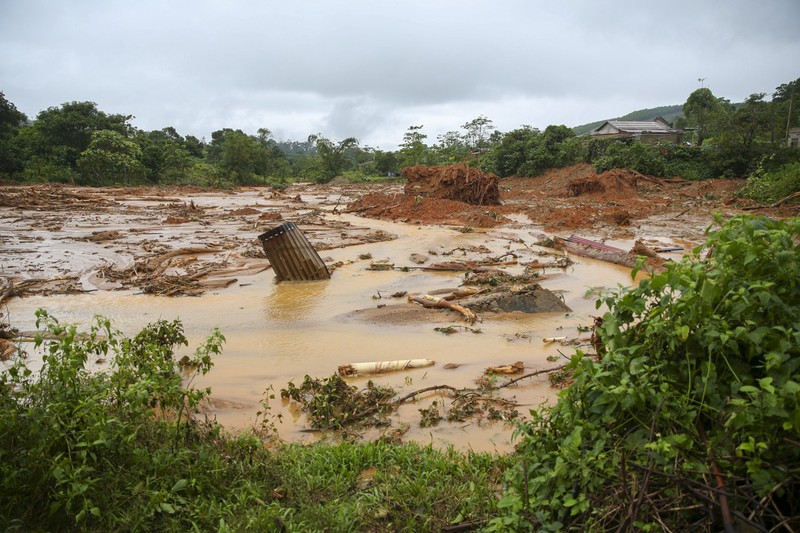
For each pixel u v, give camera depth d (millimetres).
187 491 4516
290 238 15188
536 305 12016
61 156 61094
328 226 27109
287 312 12234
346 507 4652
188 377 8430
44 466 4180
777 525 2926
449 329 10648
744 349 3637
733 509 3076
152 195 48344
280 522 4270
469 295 13023
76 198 38344
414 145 76188
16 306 12789
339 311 12250
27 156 60469
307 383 7613
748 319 3580
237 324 11359
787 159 39844
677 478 3191
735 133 43531
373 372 8664
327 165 88000
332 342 10164
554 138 56000
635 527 3230
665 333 3818
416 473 5281
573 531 3504
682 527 3203
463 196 35344
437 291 13695
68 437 4426
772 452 3170
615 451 3607
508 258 18391
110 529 3992
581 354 4098
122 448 4574
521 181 55000
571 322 11133
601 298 4348
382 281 15180
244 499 4578
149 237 23406
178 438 5055
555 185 49406
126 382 5316
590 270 16297
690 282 3773
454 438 6512
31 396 4871
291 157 164750
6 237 22641
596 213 28656
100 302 13164
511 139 60656
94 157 59000
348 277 15742
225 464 4980
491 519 4211
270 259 15281
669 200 35281
